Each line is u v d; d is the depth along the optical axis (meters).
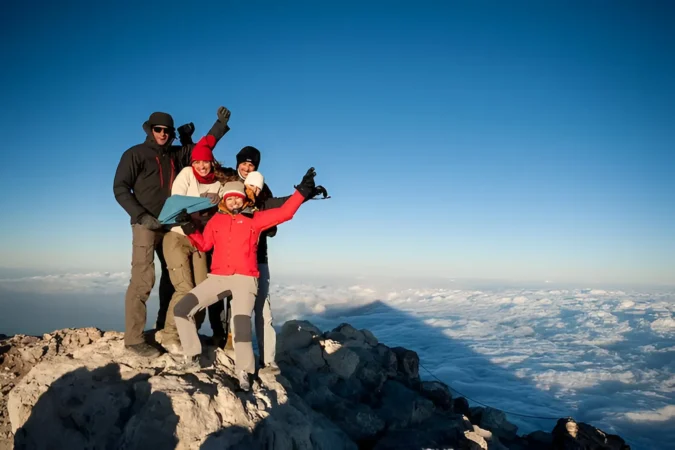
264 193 4.78
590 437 8.24
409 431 6.32
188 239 4.41
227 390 3.87
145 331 5.05
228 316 4.79
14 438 3.84
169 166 4.63
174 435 3.46
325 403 6.27
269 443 3.82
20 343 5.47
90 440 3.61
